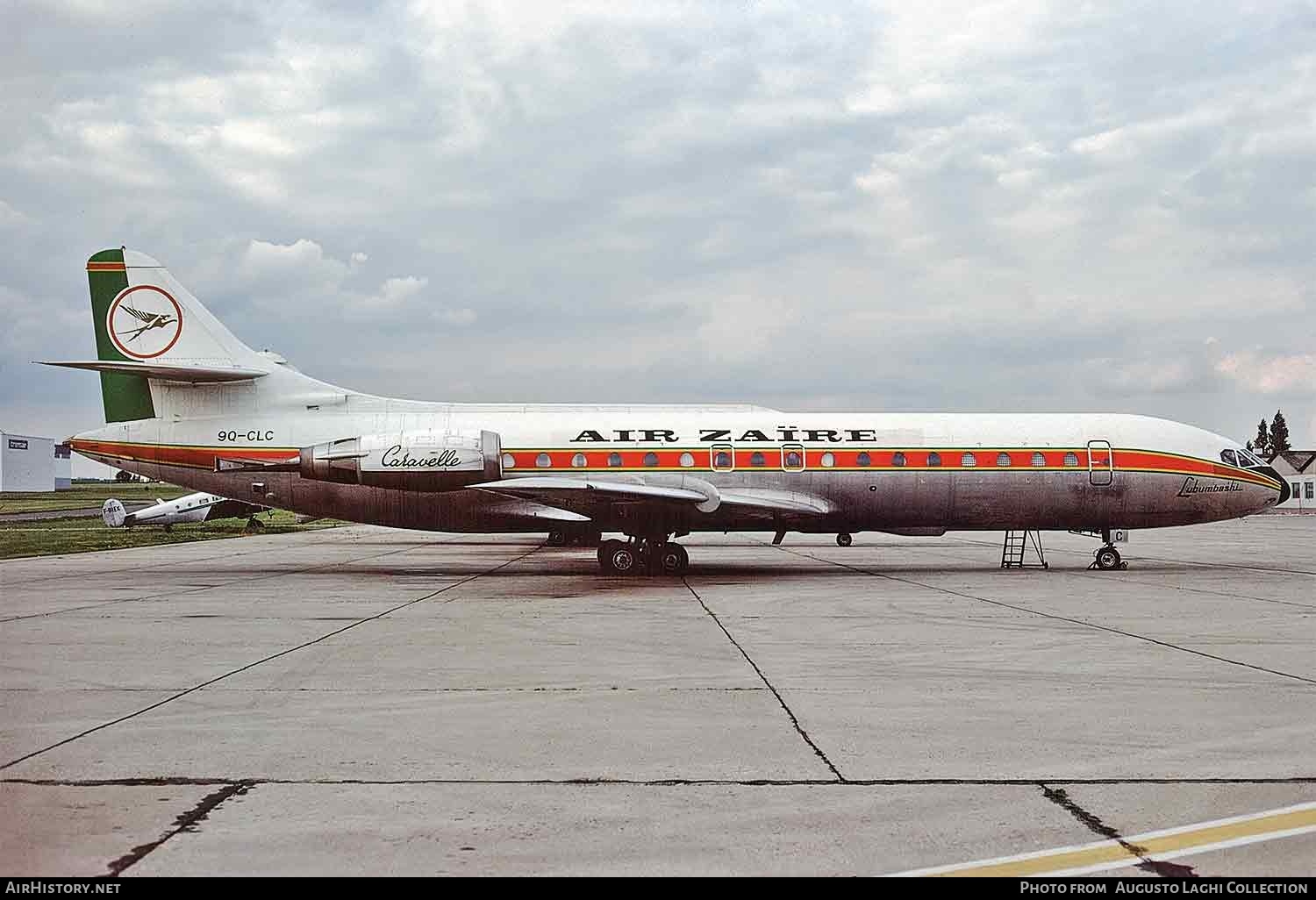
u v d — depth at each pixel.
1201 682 10.18
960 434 23.66
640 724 8.38
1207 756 7.37
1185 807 6.20
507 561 29.20
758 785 6.64
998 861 5.32
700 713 8.77
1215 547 36.31
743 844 5.56
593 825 5.87
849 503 23.27
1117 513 24.00
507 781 6.74
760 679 10.35
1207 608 16.53
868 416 24.02
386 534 47.88
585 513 22.50
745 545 38.69
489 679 10.38
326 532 51.53
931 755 7.38
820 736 7.95
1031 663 11.26
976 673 10.67
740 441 23.12
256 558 30.56
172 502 51.16
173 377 23.39
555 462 22.92
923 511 23.53
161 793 6.48
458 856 5.38
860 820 5.95
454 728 8.23
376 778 6.81
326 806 6.20
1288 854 5.43
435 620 15.12
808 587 20.28
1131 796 6.40
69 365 21.30
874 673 10.69
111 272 23.92
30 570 25.48
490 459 21.61
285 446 23.39
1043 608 16.53
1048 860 5.34
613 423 23.41
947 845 5.55
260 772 6.96
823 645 12.60
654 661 11.41
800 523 23.31
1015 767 7.08
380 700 9.34
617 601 17.73
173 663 11.37
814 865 5.27
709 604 17.28
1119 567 24.95
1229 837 5.68
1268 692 9.66
